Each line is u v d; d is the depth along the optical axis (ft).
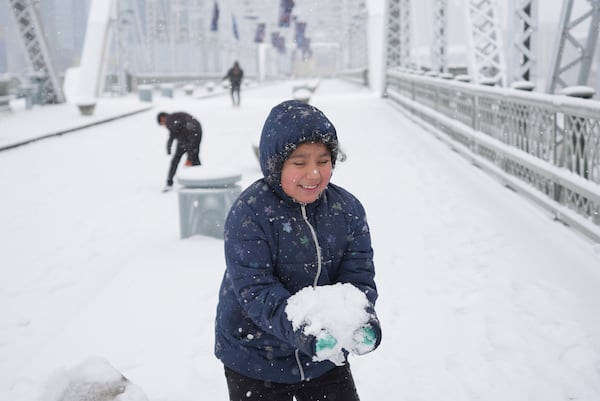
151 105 89.30
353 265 6.31
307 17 248.11
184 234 21.08
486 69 50.06
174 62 171.32
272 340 6.28
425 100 53.11
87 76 108.58
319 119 5.60
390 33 97.35
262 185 6.04
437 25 74.90
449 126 39.29
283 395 6.50
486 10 49.93
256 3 221.87
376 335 5.35
